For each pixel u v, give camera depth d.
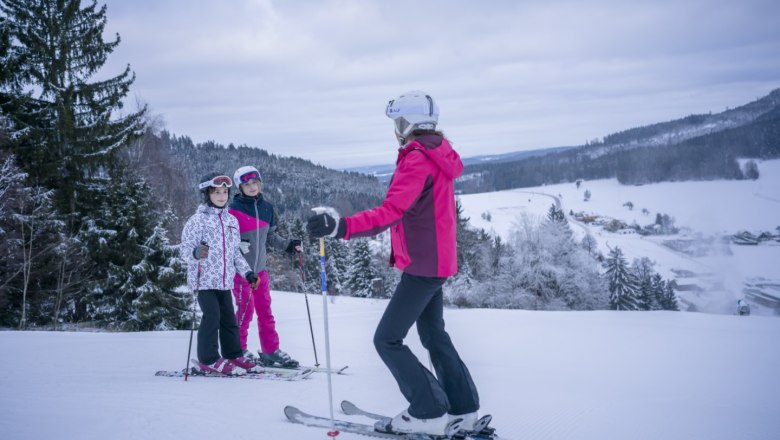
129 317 14.31
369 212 1.99
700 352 6.68
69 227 16.09
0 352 4.93
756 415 3.08
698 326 9.79
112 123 17.48
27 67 16.28
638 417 2.94
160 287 14.38
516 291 30.20
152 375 3.87
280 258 36.50
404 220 2.18
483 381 4.21
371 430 2.27
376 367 4.60
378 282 41.53
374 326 8.69
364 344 6.41
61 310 15.52
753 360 6.09
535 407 3.12
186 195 27.45
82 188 16.69
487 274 32.06
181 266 14.55
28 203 14.05
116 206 14.61
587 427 2.67
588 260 31.44
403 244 2.19
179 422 2.36
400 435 2.21
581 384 4.29
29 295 14.82
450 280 32.31
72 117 16.48
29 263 13.44
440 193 2.15
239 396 3.00
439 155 2.12
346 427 2.31
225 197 3.96
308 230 1.94
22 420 2.35
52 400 2.79
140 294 13.89
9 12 16.20
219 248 3.91
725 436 2.58
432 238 2.14
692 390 4.29
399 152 2.22
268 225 4.56
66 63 16.83
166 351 5.17
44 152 15.85
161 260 14.80
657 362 5.90
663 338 8.02
